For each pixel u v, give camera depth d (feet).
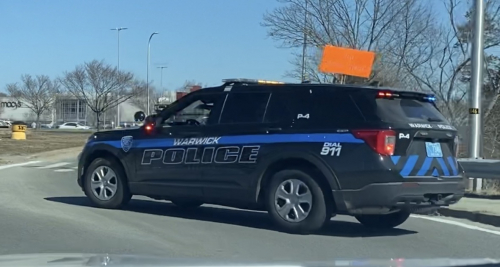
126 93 205.98
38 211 33.91
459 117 77.36
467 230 31.14
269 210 28.60
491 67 80.23
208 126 30.73
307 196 27.66
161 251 24.67
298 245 26.22
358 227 31.32
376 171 26.09
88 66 249.75
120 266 12.22
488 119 78.38
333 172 26.81
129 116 269.23
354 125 26.89
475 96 45.01
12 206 35.73
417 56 83.66
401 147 26.48
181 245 26.00
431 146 27.63
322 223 27.53
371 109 26.84
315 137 27.50
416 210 27.30
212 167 30.19
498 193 42.75
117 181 34.06
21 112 319.06
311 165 27.68
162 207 36.55
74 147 110.93
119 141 33.65
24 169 63.82
